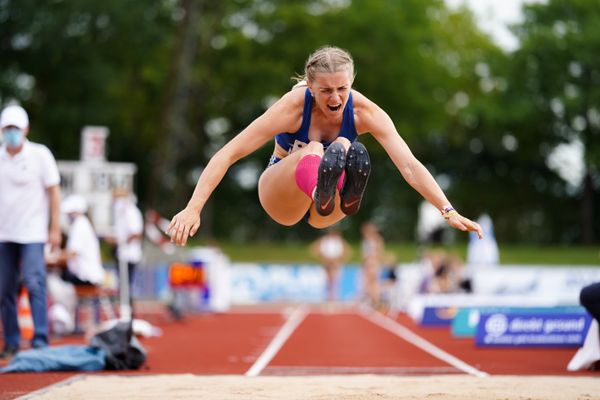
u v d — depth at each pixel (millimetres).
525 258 105062
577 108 131625
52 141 101000
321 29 118875
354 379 22250
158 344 37594
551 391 19781
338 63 16688
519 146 148250
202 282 54500
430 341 40688
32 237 27500
